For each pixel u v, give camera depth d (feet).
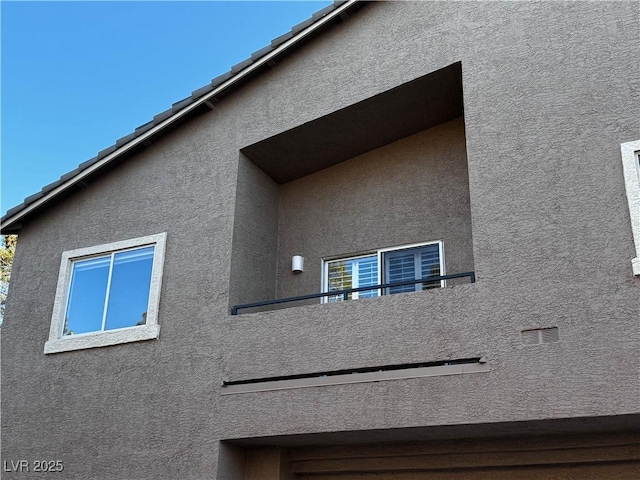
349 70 33.37
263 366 29.48
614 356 23.39
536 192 26.68
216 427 29.48
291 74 35.12
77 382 33.73
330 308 28.89
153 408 31.24
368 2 33.88
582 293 24.59
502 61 29.32
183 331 32.14
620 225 24.95
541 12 29.43
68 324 35.94
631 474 25.58
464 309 26.21
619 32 27.63
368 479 29.99
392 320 27.37
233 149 35.19
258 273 34.65
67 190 38.70
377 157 36.11
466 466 27.78
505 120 28.32
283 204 37.91
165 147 37.40
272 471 29.99
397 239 33.83
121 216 36.88
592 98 27.12
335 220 35.91
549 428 25.03
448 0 31.68
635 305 23.70
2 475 33.50
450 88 31.89
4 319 37.52
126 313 34.42
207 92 35.83
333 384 27.63
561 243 25.58
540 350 24.48
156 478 29.89
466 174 33.24
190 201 35.19
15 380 35.50
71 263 37.55
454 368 25.61
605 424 24.14
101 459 31.50
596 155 26.27
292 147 35.22
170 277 33.83
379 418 26.23
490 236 26.76
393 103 32.65
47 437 33.24
